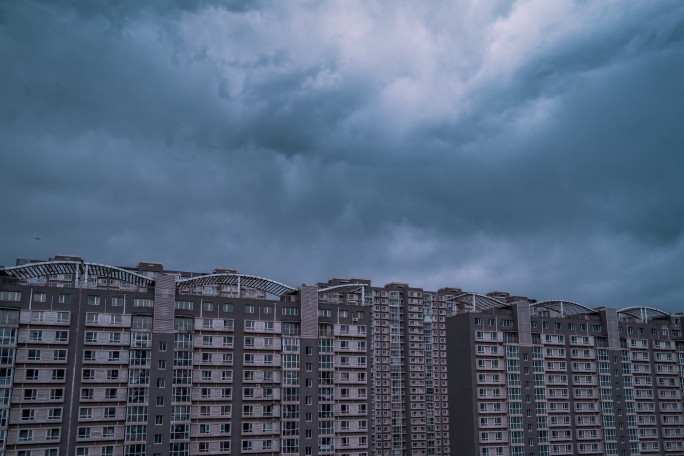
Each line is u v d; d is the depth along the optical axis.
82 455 110.19
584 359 156.50
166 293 121.38
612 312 162.75
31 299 112.81
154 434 115.19
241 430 122.69
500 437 142.12
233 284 133.12
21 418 107.75
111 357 115.69
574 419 151.50
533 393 147.50
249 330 127.56
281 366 128.12
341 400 132.62
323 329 133.62
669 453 161.62
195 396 120.62
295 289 134.25
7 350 108.94
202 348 123.06
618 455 153.62
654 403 163.25
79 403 111.81
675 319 175.00
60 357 112.38
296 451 125.31
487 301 155.25
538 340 151.88
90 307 116.19
